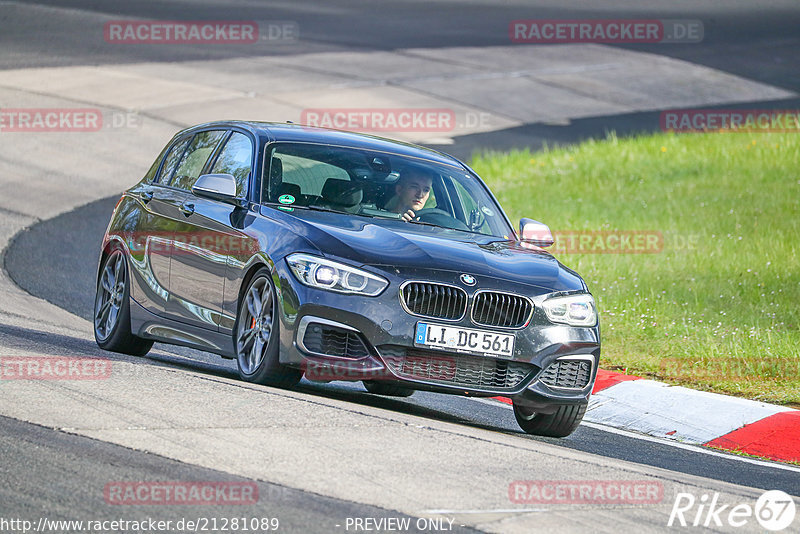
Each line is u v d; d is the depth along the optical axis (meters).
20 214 57.78
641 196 66.38
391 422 23.52
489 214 30.23
